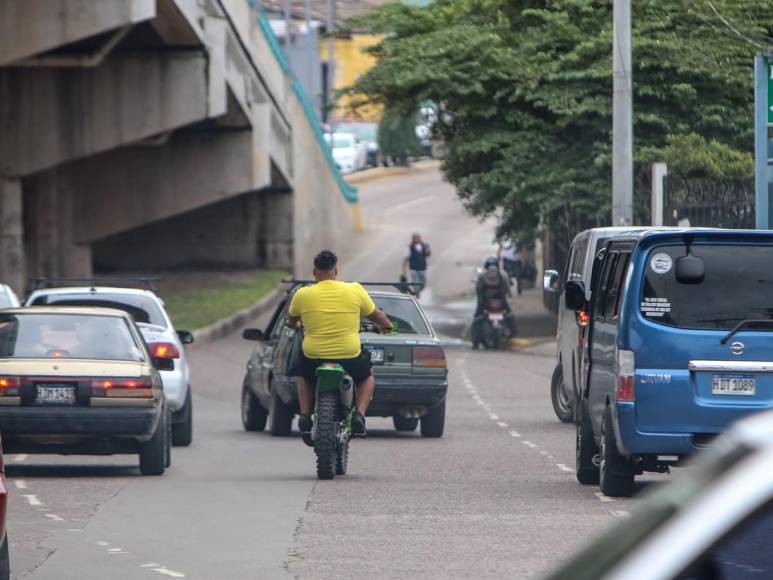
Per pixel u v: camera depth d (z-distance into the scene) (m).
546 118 106.69
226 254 156.62
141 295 54.44
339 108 112.56
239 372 89.31
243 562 27.92
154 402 41.16
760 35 101.75
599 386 37.44
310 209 167.00
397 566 27.44
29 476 42.56
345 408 41.06
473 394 74.88
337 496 37.34
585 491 38.31
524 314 125.94
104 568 27.28
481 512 34.38
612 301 37.03
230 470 43.91
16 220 107.12
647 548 8.37
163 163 133.75
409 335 53.47
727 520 8.23
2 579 24.17
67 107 106.50
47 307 43.47
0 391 40.09
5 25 83.81
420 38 108.56
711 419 34.38
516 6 111.00
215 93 107.50
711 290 34.75
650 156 96.69
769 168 67.69
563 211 105.75
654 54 101.44
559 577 9.12
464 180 109.38
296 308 41.25
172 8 93.25
